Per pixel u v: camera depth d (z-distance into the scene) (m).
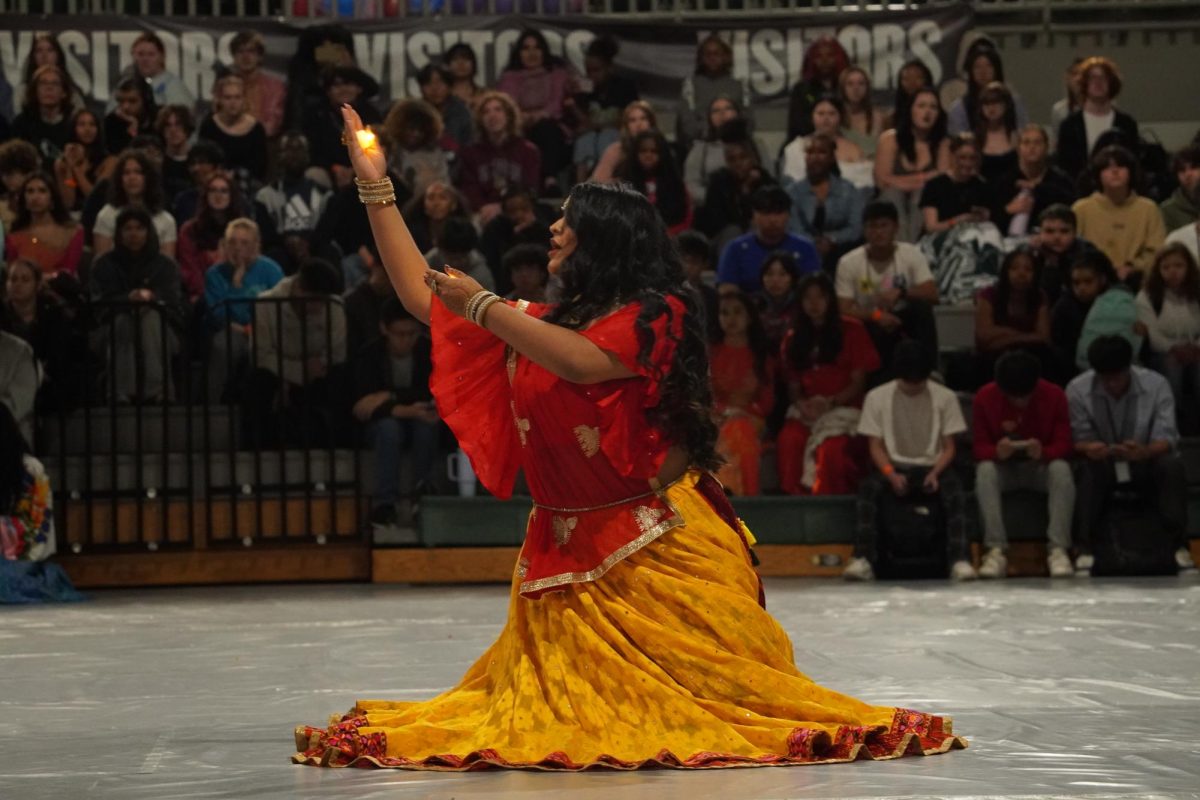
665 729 6.62
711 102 24.91
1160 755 6.81
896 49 25.53
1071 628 12.76
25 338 19.14
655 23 25.44
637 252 6.91
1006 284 20.27
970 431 20.11
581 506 6.88
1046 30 26.80
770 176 22.88
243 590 18.55
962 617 13.74
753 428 19.55
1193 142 23.30
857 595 16.17
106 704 9.09
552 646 6.81
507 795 5.94
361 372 19.48
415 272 7.35
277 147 23.50
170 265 20.30
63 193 22.98
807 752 6.58
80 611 15.90
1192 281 20.25
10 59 24.30
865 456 19.30
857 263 20.81
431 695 9.33
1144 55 26.97
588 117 24.89
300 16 25.81
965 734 7.43
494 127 23.22
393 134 23.02
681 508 6.91
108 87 24.55
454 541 19.16
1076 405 18.86
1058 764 6.57
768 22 25.66
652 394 6.79
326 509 19.64
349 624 14.04
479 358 7.11
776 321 20.28
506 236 21.52
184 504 19.45
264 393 19.52
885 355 19.88
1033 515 19.14
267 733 7.85
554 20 25.30
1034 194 22.56
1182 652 11.08
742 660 6.79
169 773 6.72
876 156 23.73
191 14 25.77
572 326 6.88
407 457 19.67
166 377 19.05
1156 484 18.55
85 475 19.02
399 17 25.42
